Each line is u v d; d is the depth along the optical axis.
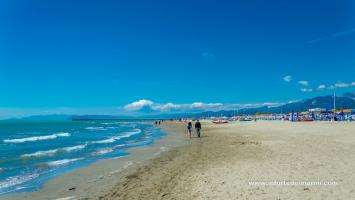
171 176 13.98
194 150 24.16
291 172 12.45
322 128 43.69
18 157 22.95
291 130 41.41
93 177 15.11
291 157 16.36
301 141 24.78
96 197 11.30
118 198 10.90
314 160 14.98
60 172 16.59
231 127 64.06
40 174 16.09
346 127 45.50
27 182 14.22
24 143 38.16
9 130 83.19
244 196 9.51
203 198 9.72
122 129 81.94
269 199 9.05
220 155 19.62
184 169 15.52
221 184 11.30
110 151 26.12
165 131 64.62
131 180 13.95
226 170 13.98
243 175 12.51
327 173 11.95
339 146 20.20
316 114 102.75
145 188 12.07
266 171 12.98
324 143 22.38
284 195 9.35
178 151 24.44
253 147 22.58
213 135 41.38
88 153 24.92
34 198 11.51
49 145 34.41
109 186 13.01
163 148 27.72
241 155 18.66
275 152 18.83
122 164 18.88
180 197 10.16
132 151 25.84
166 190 11.38
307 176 11.59
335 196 9.02
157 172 15.45
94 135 53.34
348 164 13.59
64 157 22.70
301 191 9.67
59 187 13.16
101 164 19.05
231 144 26.52
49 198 11.45
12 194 12.16
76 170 17.11
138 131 67.62
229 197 9.55
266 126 59.09
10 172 16.69
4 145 35.44
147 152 24.92
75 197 11.46
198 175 13.46
